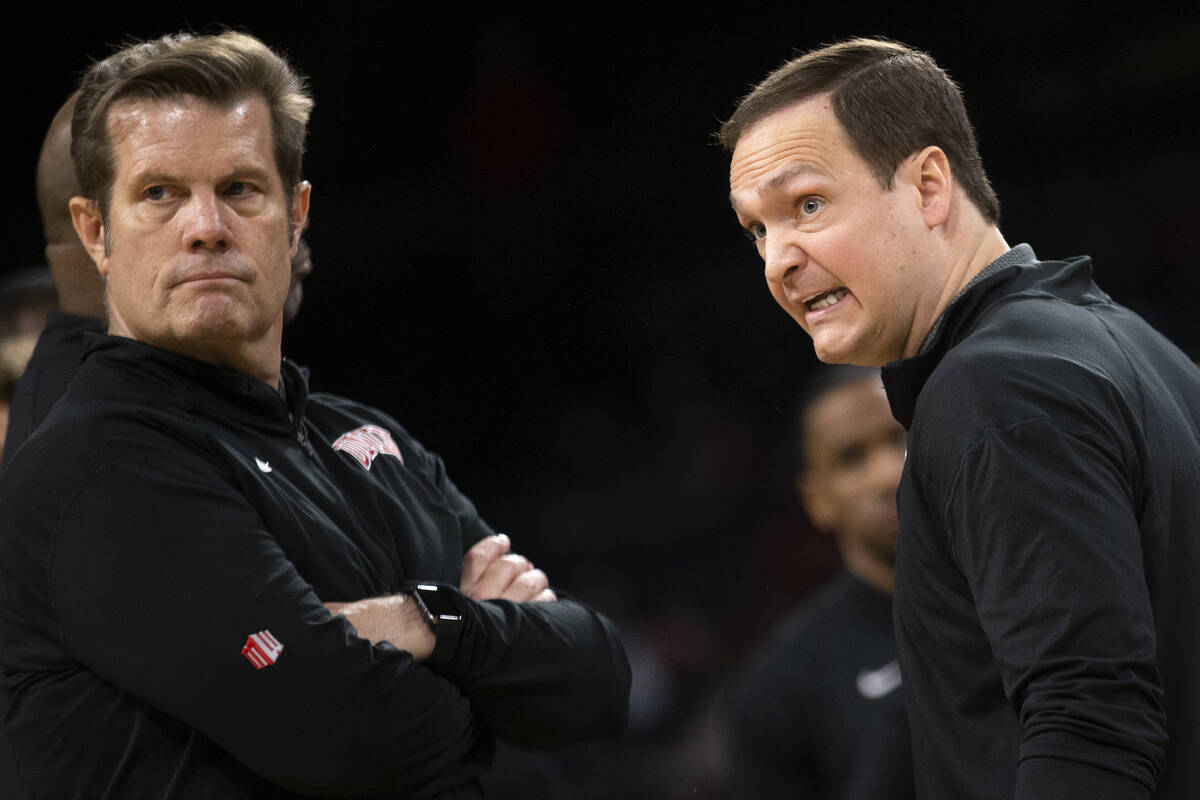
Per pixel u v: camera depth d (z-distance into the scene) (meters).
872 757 9.81
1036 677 4.82
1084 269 6.05
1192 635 5.25
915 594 5.68
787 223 6.05
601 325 30.38
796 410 28.14
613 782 20.97
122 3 30.86
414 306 31.02
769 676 10.48
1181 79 27.11
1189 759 5.17
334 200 31.45
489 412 30.41
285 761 5.68
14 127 30.73
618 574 27.34
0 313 9.57
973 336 5.50
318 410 7.25
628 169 30.94
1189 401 5.73
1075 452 4.95
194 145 6.16
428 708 6.02
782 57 30.59
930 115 6.05
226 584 5.68
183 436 6.03
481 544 7.49
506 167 31.23
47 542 5.73
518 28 31.84
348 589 6.30
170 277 6.12
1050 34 28.33
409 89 31.91
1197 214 26.52
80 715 5.84
